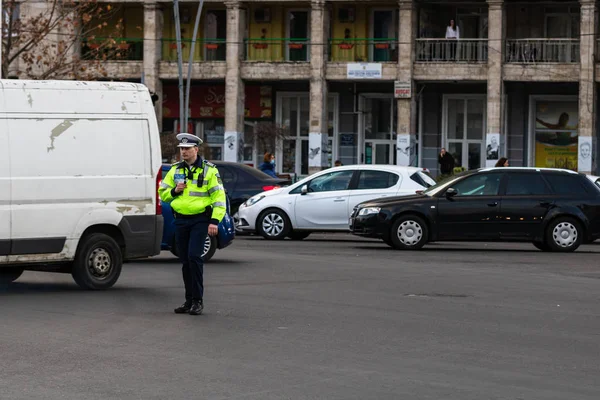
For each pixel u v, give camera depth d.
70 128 19.39
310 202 34.34
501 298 19.25
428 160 69.94
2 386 11.26
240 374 12.02
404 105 66.12
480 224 29.81
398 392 11.16
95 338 14.38
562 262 26.78
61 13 52.94
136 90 20.19
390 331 15.26
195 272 16.62
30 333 14.77
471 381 11.80
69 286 20.58
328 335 14.82
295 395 10.95
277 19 70.25
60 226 19.25
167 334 14.76
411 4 65.50
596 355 13.57
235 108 67.81
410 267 24.95
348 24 69.75
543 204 29.97
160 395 10.89
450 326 15.81
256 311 17.12
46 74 48.09
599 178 35.94
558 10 67.19
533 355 13.51
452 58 67.19
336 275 22.88
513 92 68.31
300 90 71.31
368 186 34.06
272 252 29.16
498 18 64.56
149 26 68.19
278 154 71.69
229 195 37.00
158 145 20.38
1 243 18.69
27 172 18.92
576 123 67.56
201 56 70.38
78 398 10.72
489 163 65.00
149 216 20.20
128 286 20.52
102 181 19.69
